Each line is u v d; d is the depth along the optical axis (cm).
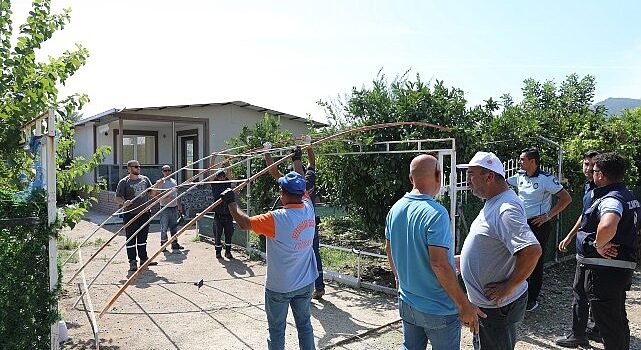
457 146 719
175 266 870
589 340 507
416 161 327
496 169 328
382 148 729
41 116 414
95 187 600
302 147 522
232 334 526
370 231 786
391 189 705
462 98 758
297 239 407
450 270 296
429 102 732
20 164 476
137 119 1555
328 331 537
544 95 1546
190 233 1251
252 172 1038
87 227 1373
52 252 380
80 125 1914
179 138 1866
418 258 310
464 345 496
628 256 410
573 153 895
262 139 1072
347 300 654
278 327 419
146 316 585
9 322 364
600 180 433
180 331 534
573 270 819
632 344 506
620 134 1038
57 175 543
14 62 466
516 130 845
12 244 363
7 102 466
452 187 602
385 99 745
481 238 329
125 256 959
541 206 590
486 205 336
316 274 438
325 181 848
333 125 801
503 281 323
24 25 481
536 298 614
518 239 306
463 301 296
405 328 331
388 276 760
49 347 381
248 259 930
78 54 518
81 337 512
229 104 1719
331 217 1226
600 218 405
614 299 411
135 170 857
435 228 301
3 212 366
